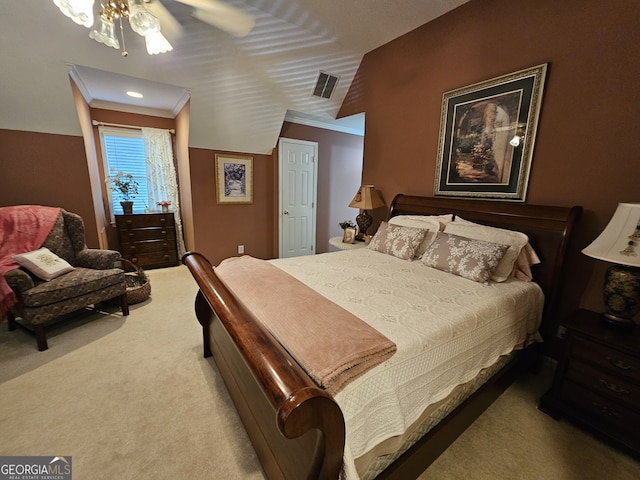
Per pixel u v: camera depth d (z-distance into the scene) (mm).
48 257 2396
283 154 4426
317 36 3004
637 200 1709
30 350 2139
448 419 1321
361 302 1457
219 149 3943
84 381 1813
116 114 3881
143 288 3018
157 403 1647
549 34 1980
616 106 1741
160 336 2367
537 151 2104
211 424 1516
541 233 1991
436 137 2797
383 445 983
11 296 2012
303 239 4941
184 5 2318
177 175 4488
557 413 1614
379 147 3432
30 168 2891
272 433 1113
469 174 2533
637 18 1631
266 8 2531
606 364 1441
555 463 1354
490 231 2133
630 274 1450
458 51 2539
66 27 2232
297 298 1393
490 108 2326
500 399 1780
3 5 2002
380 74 3311
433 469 1302
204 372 1928
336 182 5129
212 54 2830
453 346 1241
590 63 1818
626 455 1396
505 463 1346
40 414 1545
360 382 923
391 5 2488
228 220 4219
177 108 3891
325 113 4066
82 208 3219
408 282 1804
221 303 1138
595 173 1854
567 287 2012
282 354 826
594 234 1884
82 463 1286
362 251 2707
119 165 4043
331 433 724
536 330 1905
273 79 3332
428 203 2791
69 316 2688
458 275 1976
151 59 2670
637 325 1528
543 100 2041
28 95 2590
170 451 1357
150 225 3986
